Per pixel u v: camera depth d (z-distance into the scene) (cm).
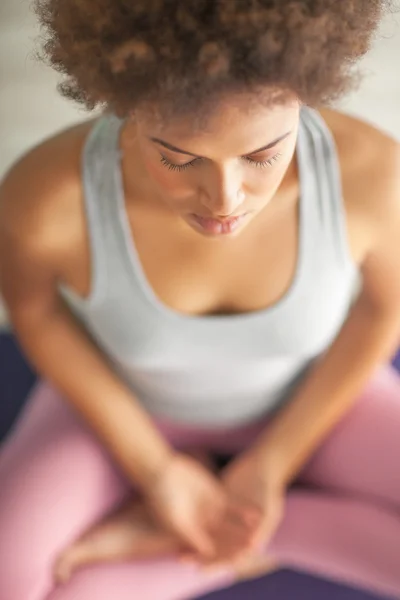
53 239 73
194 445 98
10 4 124
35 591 83
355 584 95
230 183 55
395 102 123
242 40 44
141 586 88
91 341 90
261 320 76
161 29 45
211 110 48
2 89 129
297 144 69
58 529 86
